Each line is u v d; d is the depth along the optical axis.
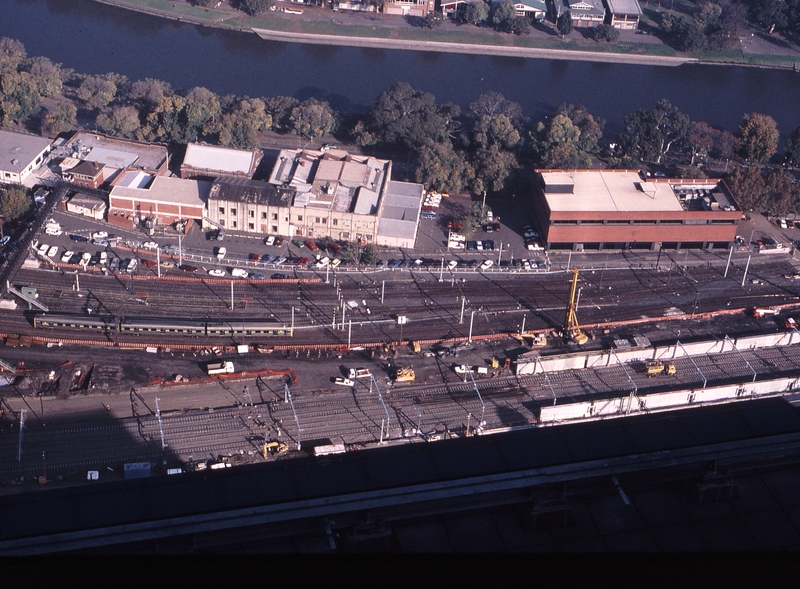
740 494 156.38
